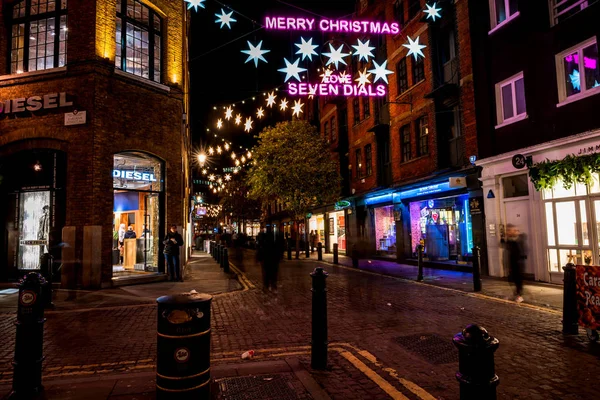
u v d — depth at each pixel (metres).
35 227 12.45
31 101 11.75
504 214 12.76
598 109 9.77
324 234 29.73
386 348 5.52
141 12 13.41
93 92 11.57
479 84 13.78
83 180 11.44
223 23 6.44
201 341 3.23
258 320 7.42
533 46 11.70
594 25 9.97
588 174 9.77
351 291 10.62
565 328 6.16
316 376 4.47
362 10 22.39
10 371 4.86
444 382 4.30
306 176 22.88
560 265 11.00
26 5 12.53
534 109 11.62
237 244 37.78
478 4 13.95
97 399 3.71
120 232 14.79
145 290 11.08
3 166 12.44
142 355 5.41
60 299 9.67
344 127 25.75
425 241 16.66
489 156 13.20
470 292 10.09
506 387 4.16
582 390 4.06
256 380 4.21
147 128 13.02
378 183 20.75
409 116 17.92
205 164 35.00
